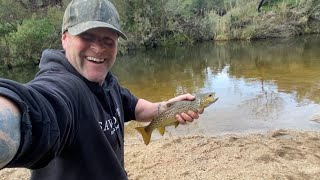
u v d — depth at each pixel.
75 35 0.58
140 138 2.27
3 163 0.30
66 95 0.48
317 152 1.88
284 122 2.53
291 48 7.38
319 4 10.49
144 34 9.41
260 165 1.72
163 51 8.61
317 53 6.32
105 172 0.57
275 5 11.12
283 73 4.47
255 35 10.03
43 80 0.48
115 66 6.29
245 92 3.52
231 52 7.43
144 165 1.79
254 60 5.94
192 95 0.92
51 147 0.36
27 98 0.33
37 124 0.34
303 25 10.34
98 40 0.61
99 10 0.59
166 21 9.90
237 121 2.59
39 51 7.51
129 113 0.88
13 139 0.30
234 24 10.36
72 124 0.46
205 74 4.84
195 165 1.76
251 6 10.75
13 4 8.60
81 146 0.53
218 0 12.62
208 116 2.73
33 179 0.58
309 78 4.03
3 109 0.30
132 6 9.42
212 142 2.06
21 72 6.61
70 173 0.54
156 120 0.91
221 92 3.60
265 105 2.99
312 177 1.60
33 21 7.75
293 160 1.78
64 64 0.60
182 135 2.30
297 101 3.06
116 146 0.64
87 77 0.61
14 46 7.23
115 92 0.72
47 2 9.55
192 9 12.07
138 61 6.93
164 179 1.64
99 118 0.59
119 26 0.63
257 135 2.22
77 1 0.60
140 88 4.09
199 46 9.22
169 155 1.89
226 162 1.77
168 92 3.82
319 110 2.76
